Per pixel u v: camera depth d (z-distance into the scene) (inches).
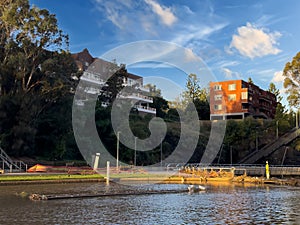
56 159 1696.6
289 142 2121.1
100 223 538.0
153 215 609.3
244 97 2940.5
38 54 1711.4
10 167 1378.0
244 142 2258.9
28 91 1695.4
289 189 1111.0
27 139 1594.5
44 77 1744.6
